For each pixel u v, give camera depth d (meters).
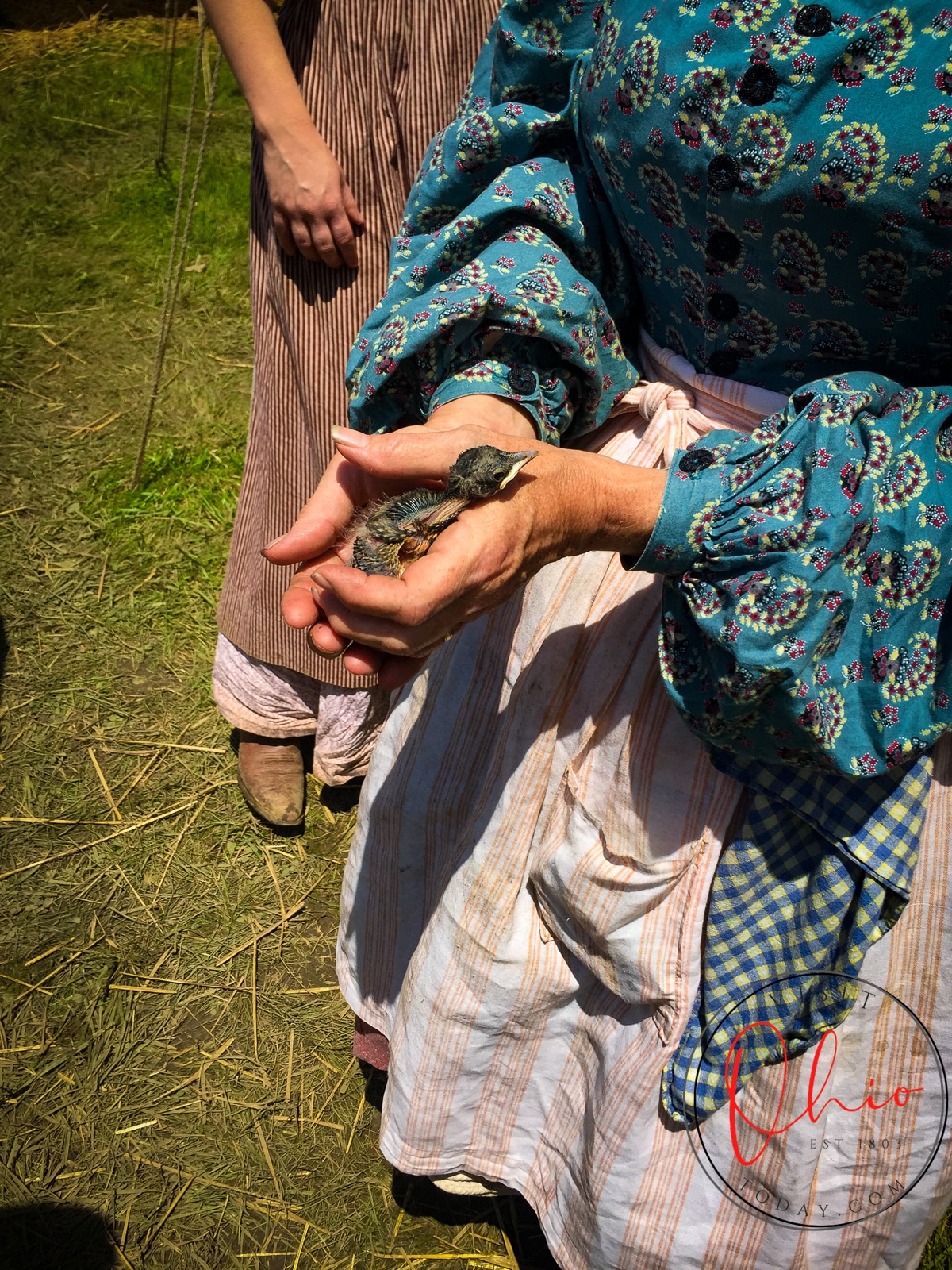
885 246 1.19
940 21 1.09
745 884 1.45
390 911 1.96
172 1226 2.16
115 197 5.31
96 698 3.19
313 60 2.17
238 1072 2.42
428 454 1.23
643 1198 1.60
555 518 1.19
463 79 2.16
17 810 2.89
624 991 1.54
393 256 1.66
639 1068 1.56
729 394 1.46
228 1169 2.25
